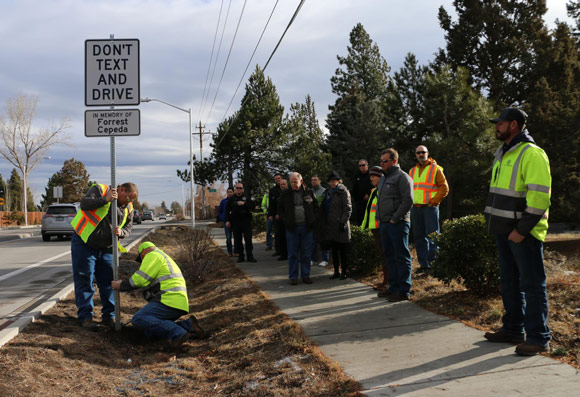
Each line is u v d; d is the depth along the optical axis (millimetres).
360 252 7902
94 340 5027
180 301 5336
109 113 5398
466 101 18078
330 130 23594
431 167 7367
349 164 19828
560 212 18734
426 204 7359
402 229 5953
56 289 7926
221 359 4508
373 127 19531
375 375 3545
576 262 8281
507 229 3980
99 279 5707
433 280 6859
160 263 5402
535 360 3656
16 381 3607
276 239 11383
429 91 18484
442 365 3666
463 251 5559
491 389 3166
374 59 36188
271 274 8617
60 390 3648
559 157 20062
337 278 7879
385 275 6746
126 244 15906
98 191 5465
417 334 4516
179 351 5004
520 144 3969
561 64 23734
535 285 3803
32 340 4617
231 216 10578
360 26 36094
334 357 3986
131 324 5742
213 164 33625
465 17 24984
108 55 5410
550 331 4062
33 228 39969
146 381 4047
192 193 29484
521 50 23781
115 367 4410
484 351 3939
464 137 17500
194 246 9531
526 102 24312
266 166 31703
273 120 31516
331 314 5426
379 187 6227
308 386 3469
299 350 4203
